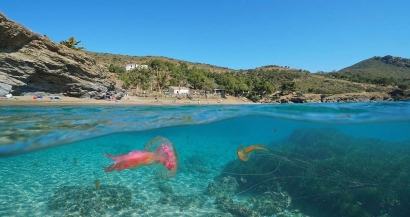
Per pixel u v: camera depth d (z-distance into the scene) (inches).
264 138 1163.9
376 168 385.1
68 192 369.7
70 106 962.7
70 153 650.2
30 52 1221.7
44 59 1253.7
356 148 526.3
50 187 396.8
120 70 3937.0
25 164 541.6
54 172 478.6
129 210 328.5
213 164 578.2
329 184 355.3
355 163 401.4
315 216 326.3
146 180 446.0
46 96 1301.7
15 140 383.2
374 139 716.7
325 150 489.4
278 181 392.8
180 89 2864.2
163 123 625.6
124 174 474.3
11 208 321.7
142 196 375.9
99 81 1504.7
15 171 483.5
